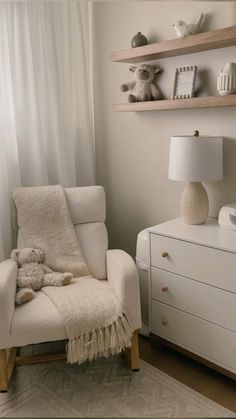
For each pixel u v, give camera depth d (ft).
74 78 9.21
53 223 7.81
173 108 7.36
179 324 6.98
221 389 6.46
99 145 10.03
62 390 6.49
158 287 7.19
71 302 6.31
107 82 9.36
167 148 8.34
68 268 7.57
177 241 6.63
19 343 5.93
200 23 6.96
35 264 7.30
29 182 8.89
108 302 6.35
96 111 9.87
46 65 8.62
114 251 7.51
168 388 6.49
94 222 8.21
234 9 6.33
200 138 6.66
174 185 8.42
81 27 9.00
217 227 7.07
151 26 8.05
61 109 8.93
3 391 6.40
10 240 8.55
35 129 8.61
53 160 9.15
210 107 7.28
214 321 6.38
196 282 6.50
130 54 7.73
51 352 7.17
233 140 7.16
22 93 8.41
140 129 8.84
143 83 8.04
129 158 9.29
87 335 6.07
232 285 5.98
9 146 8.42
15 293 6.69
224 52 6.88
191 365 7.13
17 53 8.21
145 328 8.00
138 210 9.41
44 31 8.45
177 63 7.66
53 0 8.13
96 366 7.14
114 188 9.90
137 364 6.91
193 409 5.99
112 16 8.80
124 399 6.24
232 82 6.47
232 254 5.87
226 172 7.41
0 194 8.27
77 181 9.82
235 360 6.22
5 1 7.86
